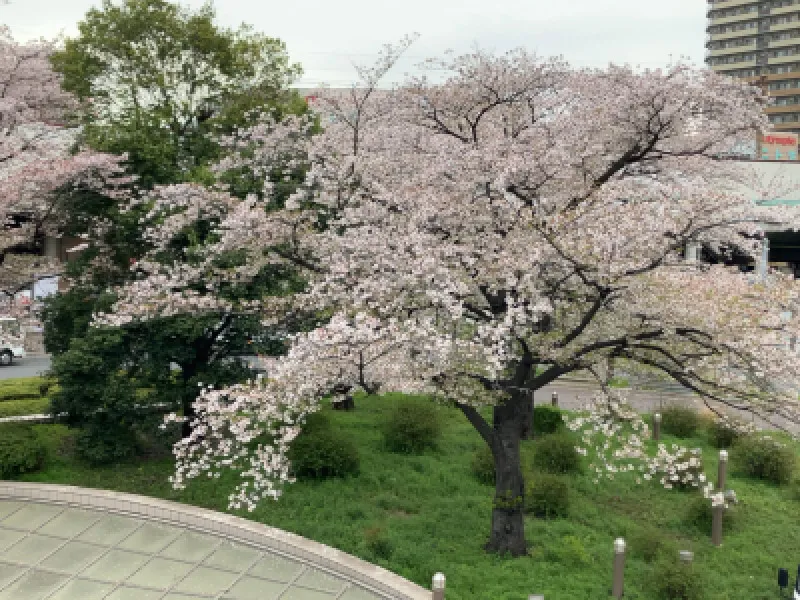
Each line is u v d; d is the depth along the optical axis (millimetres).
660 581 8266
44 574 8648
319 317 10430
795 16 84250
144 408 12008
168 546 9422
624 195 9328
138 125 14156
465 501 10656
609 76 11977
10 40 15844
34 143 14359
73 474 11508
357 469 11688
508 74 12758
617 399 10086
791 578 8953
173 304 10477
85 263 13359
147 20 15773
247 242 9945
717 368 8805
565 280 8789
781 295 8164
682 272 9352
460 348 8328
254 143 13297
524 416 13961
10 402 14977
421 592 7863
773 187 15547
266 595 8164
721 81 11961
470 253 9086
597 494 11406
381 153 11586
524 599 7855
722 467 11812
